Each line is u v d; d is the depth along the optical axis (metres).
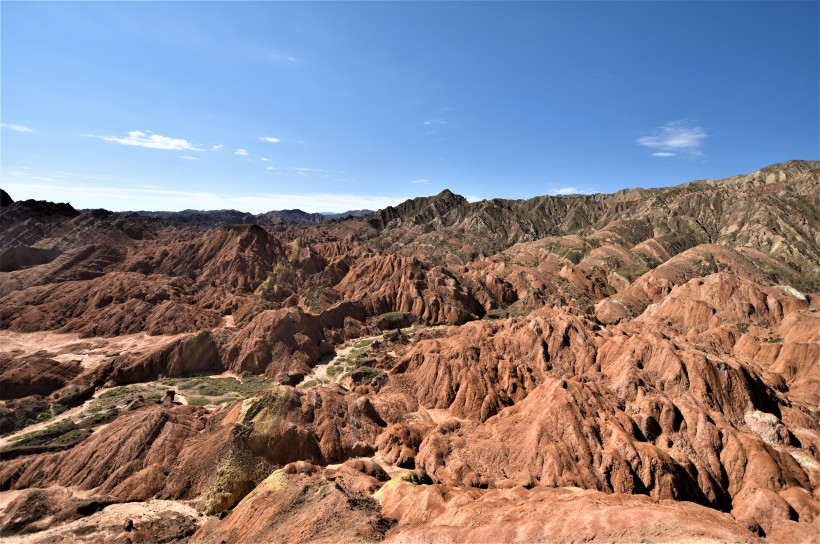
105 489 56.53
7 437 71.06
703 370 71.12
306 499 49.00
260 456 61.94
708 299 116.19
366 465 59.72
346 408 73.31
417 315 144.12
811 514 48.75
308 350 108.12
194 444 62.56
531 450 60.66
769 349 92.19
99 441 63.91
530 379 83.69
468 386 82.00
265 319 109.69
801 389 79.88
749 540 33.31
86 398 86.69
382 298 149.88
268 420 66.19
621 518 37.00
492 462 61.75
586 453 58.50
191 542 46.66
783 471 55.66
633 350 80.25
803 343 88.06
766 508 49.59
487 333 107.88
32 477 60.25
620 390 71.19
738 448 58.69
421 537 39.75
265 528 45.47
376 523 43.44
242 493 55.91
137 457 60.34
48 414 78.81
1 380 85.19
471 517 41.69
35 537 47.25
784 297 110.88
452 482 56.19
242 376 99.25
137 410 78.00
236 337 107.69
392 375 93.75
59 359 102.88
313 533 42.78
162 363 100.50
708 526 34.81
